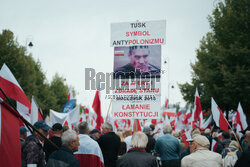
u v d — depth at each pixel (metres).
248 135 4.62
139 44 8.33
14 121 3.73
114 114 8.23
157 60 8.20
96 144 5.76
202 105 24.52
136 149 4.71
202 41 25.80
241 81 20.22
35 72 33.22
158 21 8.27
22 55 28.23
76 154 5.66
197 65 25.89
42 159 4.71
